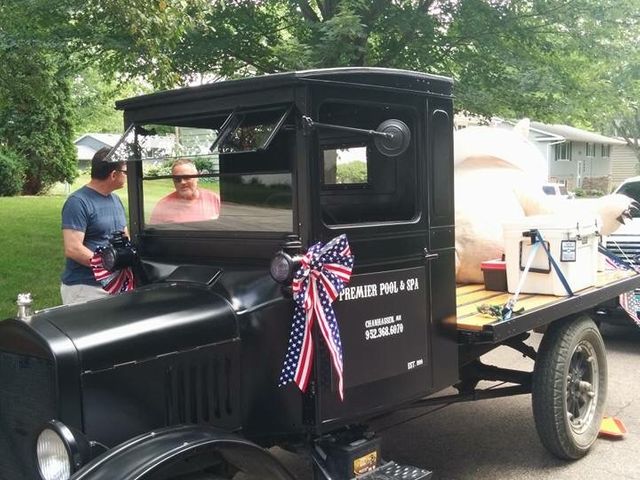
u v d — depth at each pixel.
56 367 2.40
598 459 4.34
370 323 3.02
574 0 10.12
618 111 11.70
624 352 7.01
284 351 2.84
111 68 9.33
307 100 2.76
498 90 10.20
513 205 4.95
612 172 49.28
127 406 2.54
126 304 2.79
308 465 4.25
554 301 3.98
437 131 3.35
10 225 12.93
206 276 3.04
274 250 2.93
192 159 3.23
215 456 2.52
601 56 10.66
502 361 6.56
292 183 2.84
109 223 4.65
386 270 3.10
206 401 2.74
